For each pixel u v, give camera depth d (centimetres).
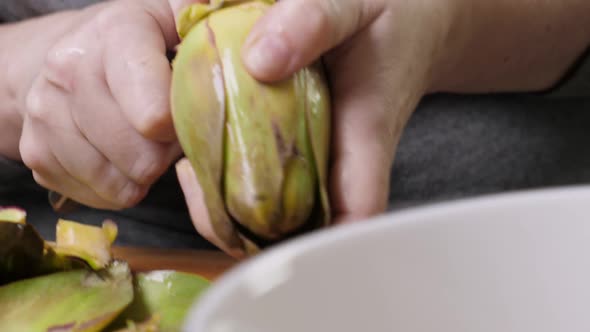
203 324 25
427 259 32
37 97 66
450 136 98
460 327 32
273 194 50
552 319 33
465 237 33
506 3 77
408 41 59
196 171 52
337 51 56
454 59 75
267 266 29
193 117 51
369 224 32
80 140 66
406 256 32
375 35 56
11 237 59
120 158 63
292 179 50
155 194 92
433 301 32
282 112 50
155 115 57
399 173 98
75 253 60
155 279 58
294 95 51
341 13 53
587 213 34
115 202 68
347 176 54
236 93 50
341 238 31
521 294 33
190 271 70
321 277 30
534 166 103
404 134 97
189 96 51
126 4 63
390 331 31
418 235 33
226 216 51
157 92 58
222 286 27
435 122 98
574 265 33
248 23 52
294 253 30
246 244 51
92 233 62
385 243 32
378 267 32
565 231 34
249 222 50
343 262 31
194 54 51
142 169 63
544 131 102
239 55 51
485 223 33
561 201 34
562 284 33
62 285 57
